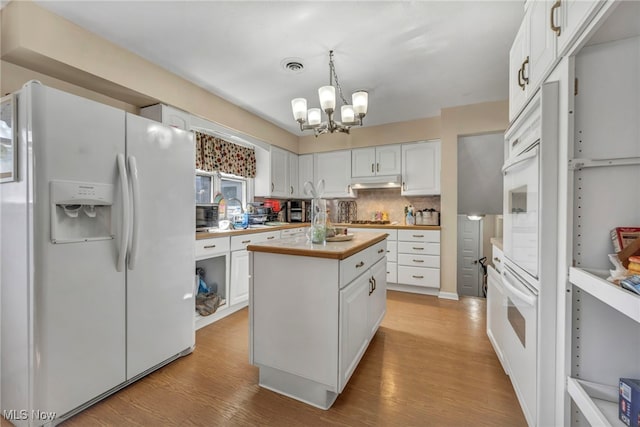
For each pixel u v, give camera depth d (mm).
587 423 974
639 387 776
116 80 2029
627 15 781
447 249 3381
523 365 1330
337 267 1437
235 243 2883
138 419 1401
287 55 2170
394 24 1805
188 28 1854
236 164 3578
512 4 1621
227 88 2770
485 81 2617
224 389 1639
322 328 1473
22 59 1711
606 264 940
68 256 1355
